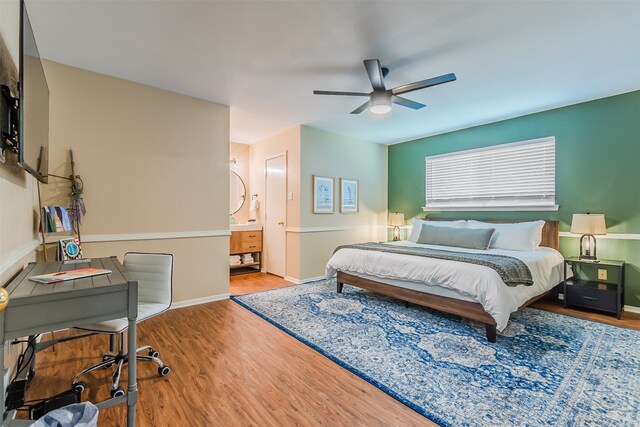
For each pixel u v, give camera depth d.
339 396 1.83
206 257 3.66
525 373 2.05
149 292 2.23
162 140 3.31
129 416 1.46
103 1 1.92
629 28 2.20
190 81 3.10
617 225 3.44
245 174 5.95
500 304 2.43
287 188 4.94
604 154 3.52
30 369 1.92
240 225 5.32
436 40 2.37
